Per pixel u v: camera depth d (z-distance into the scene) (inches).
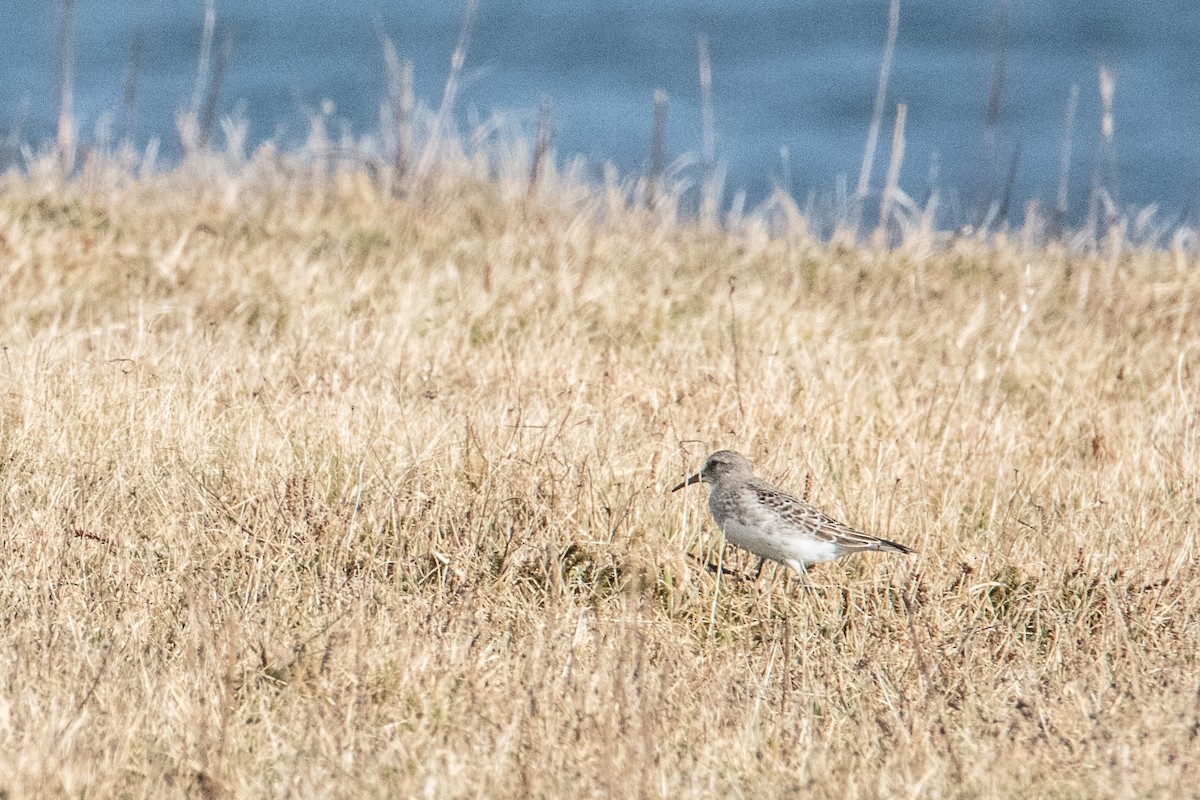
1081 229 846.5
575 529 424.8
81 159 862.5
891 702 353.7
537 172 801.6
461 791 296.7
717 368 553.3
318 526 413.7
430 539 419.8
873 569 428.8
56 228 685.3
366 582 391.2
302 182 815.7
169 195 782.5
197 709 323.3
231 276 628.1
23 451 441.1
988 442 502.6
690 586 412.8
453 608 384.2
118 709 325.1
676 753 323.9
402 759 311.3
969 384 571.8
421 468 442.6
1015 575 424.5
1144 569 420.2
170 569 400.8
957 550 432.1
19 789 283.0
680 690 353.7
